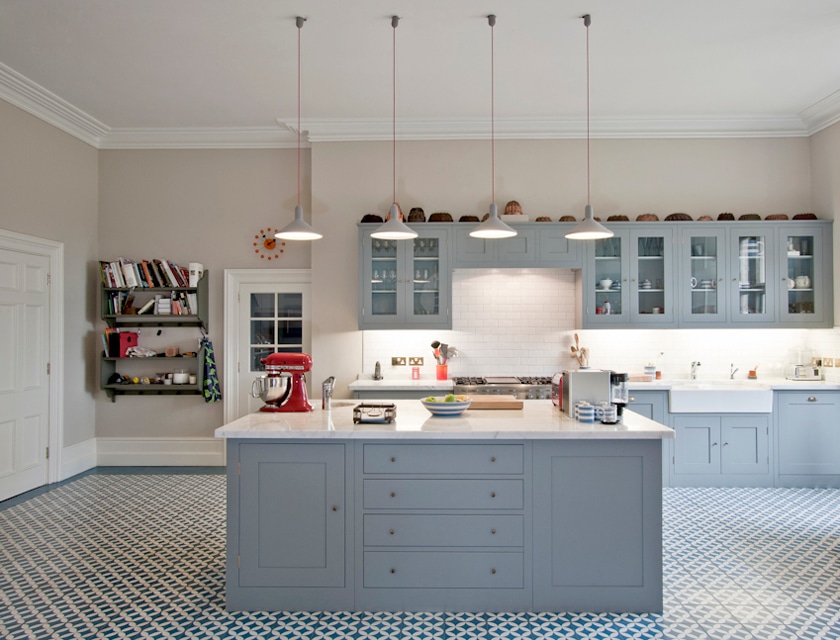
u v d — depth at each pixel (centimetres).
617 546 290
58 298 535
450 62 440
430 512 291
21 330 494
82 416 573
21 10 363
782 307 532
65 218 547
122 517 435
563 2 357
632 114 549
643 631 273
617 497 290
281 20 377
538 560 290
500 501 290
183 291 589
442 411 320
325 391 345
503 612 291
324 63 441
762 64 445
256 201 598
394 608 293
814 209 555
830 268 532
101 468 584
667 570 339
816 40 407
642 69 453
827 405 507
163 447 595
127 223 598
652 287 538
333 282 570
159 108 531
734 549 370
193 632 273
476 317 575
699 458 508
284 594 293
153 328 597
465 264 535
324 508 291
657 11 368
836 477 506
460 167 568
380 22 380
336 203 570
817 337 555
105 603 302
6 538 392
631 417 320
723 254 534
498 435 278
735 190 563
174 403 596
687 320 532
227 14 369
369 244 539
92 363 589
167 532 404
